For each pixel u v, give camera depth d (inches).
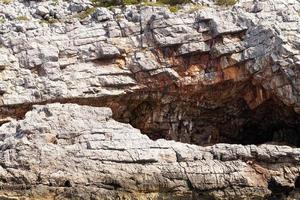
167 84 1916.8
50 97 1833.2
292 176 1615.4
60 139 1528.1
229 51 1907.0
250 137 2057.1
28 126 1519.4
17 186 1429.6
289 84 1868.8
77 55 1894.7
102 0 2055.9
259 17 1939.0
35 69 1865.2
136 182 1504.7
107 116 1601.9
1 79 1824.6
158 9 1943.9
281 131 2021.4
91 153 1505.9
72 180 1462.8
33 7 2012.8
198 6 1994.3
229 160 1593.3
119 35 1918.1
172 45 1914.4
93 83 1872.5
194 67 1925.4
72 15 1991.9
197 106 1974.7
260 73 1898.4
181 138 1993.1
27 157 1462.8
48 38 1894.7
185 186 1535.4
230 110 2001.7
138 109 1958.7
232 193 1558.8
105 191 1473.9
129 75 1908.2
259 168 1605.6
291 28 1911.9
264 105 1964.8
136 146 1542.8
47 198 1435.8
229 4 1990.7
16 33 1888.5
